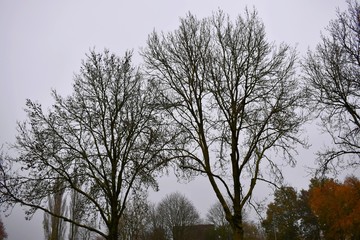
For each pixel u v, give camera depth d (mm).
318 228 56062
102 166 18500
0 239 45156
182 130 17375
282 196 17859
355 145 17328
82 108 19312
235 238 15008
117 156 19078
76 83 19625
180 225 78438
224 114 16766
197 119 17109
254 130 16875
